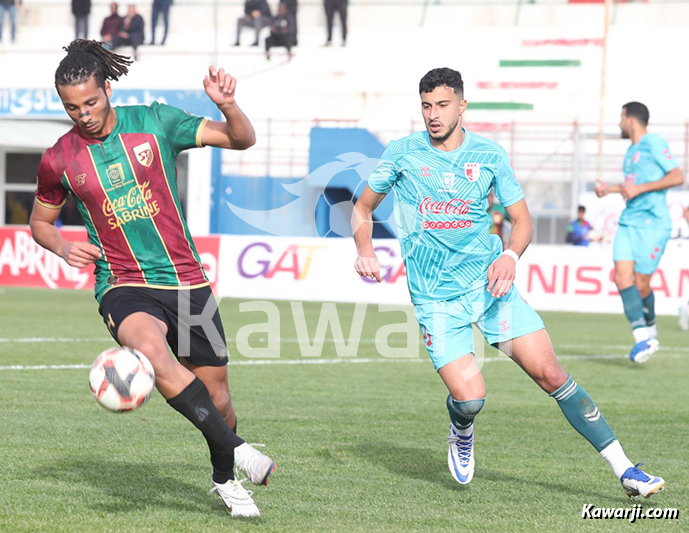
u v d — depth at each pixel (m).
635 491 14.83
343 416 23.33
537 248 58.72
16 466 16.80
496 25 92.81
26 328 41.81
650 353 32.03
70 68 12.99
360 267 15.57
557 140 75.69
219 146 14.05
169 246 13.96
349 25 94.62
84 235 63.97
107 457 17.77
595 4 91.38
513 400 26.53
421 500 15.34
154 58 90.69
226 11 95.94
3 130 71.06
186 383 12.95
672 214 63.53
